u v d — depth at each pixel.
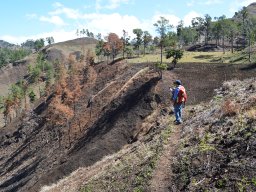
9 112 133.62
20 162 88.62
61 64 150.12
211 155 13.55
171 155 15.84
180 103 20.17
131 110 65.25
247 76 68.06
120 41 125.38
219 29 129.12
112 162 26.11
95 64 120.38
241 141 13.22
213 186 11.80
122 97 74.56
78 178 32.84
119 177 18.17
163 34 98.69
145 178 15.00
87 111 85.00
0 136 114.94
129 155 21.38
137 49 142.00
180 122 20.14
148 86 71.69
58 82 117.94
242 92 19.14
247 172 11.42
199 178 12.71
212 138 14.90
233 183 11.33
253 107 15.47
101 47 141.75
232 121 15.20
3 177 85.12
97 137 64.94
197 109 22.16
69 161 55.59
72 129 81.88
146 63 98.00
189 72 76.81
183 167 13.91
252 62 81.81
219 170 12.42
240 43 157.75
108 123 67.75
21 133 108.31
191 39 158.38
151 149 18.55
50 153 79.56
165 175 14.33
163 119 29.77
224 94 22.69
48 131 93.94
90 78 105.06
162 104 63.28
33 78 180.62
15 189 68.94
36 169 74.38
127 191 15.25
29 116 114.06
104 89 89.31
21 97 143.50
